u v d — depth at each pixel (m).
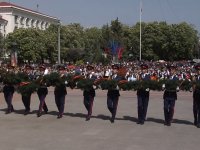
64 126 14.81
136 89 15.52
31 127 14.57
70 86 16.81
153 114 18.36
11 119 16.44
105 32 88.00
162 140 12.32
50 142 11.96
